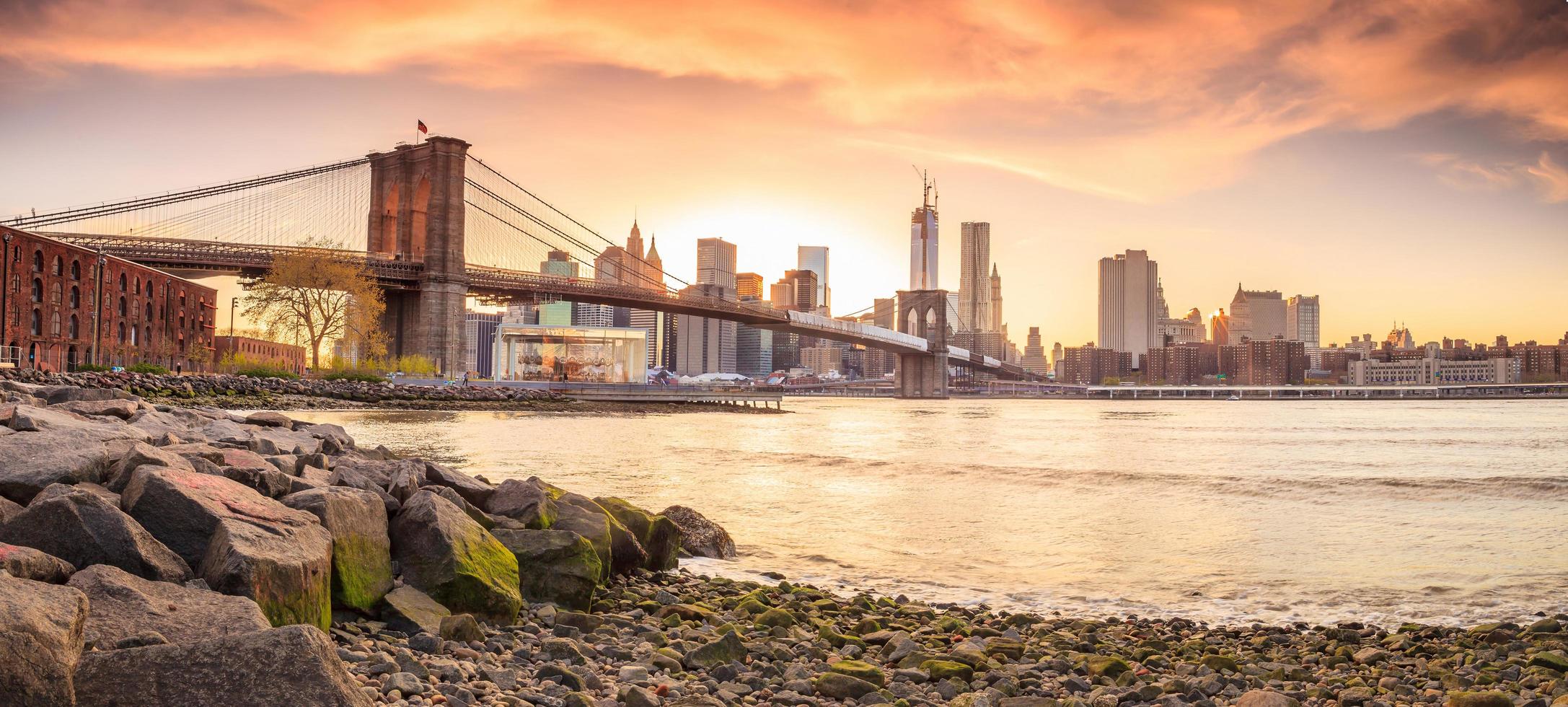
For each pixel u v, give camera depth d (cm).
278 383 7819
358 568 882
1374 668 1024
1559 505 2886
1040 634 1167
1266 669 993
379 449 1719
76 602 508
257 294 9031
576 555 1134
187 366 9906
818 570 1652
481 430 5497
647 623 1060
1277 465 4584
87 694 471
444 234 12069
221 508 765
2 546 598
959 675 887
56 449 874
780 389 13738
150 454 879
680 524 1772
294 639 507
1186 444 6494
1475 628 1265
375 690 646
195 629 581
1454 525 2408
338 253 9962
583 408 9506
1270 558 1872
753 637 1027
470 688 702
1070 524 2314
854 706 784
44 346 6981
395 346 12250
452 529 985
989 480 3444
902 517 2375
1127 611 1395
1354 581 1638
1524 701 857
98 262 7081
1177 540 2072
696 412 10531
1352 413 17338
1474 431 9212
